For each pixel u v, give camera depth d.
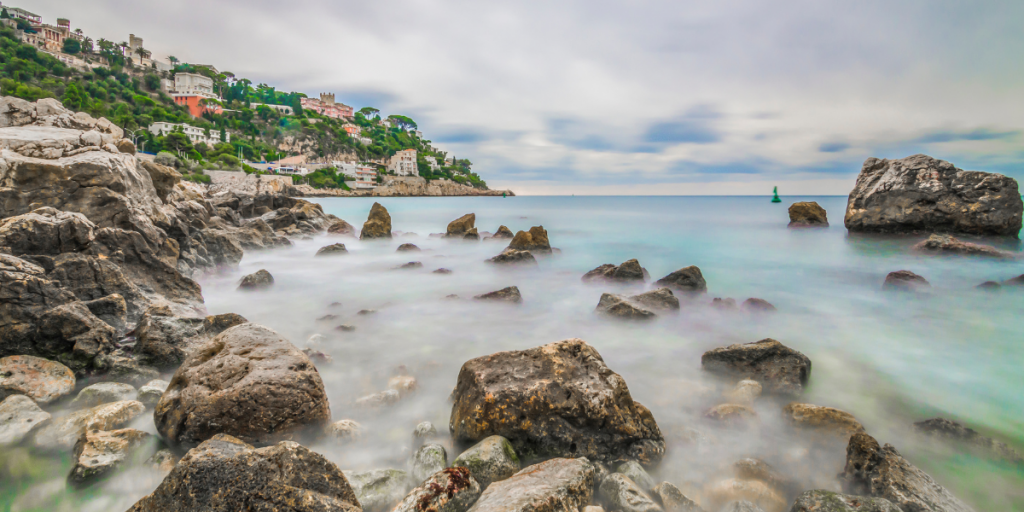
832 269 19.95
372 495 5.08
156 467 5.54
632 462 5.84
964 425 7.46
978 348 10.79
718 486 5.54
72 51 185.25
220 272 17.61
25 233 10.01
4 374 7.26
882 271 19.42
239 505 3.99
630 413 6.37
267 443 6.01
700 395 8.01
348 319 12.31
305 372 6.54
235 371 6.34
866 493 5.38
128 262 11.81
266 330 7.32
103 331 8.64
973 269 19.39
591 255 24.25
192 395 6.05
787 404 7.46
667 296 13.16
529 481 4.84
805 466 6.16
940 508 4.82
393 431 6.90
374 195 190.12
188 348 8.73
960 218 24.08
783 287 17.03
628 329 11.87
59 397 7.29
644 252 25.06
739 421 7.02
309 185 162.62
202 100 190.12
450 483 4.83
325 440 6.39
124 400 7.20
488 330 11.82
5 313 8.07
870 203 27.53
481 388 6.30
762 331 11.92
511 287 14.41
